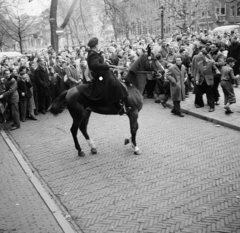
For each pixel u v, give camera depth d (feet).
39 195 23.27
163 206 20.81
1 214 20.75
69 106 28.37
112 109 27.61
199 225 18.61
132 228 18.71
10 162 29.78
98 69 25.55
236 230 17.94
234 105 42.98
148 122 39.65
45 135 37.17
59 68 49.11
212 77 40.57
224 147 30.25
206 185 23.24
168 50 51.88
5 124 42.98
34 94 45.80
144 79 28.96
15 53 86.94
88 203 21.79
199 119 39.88
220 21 161.99
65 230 18.67
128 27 122.11
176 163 27.37
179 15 117.60
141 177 25.20
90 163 28.50
